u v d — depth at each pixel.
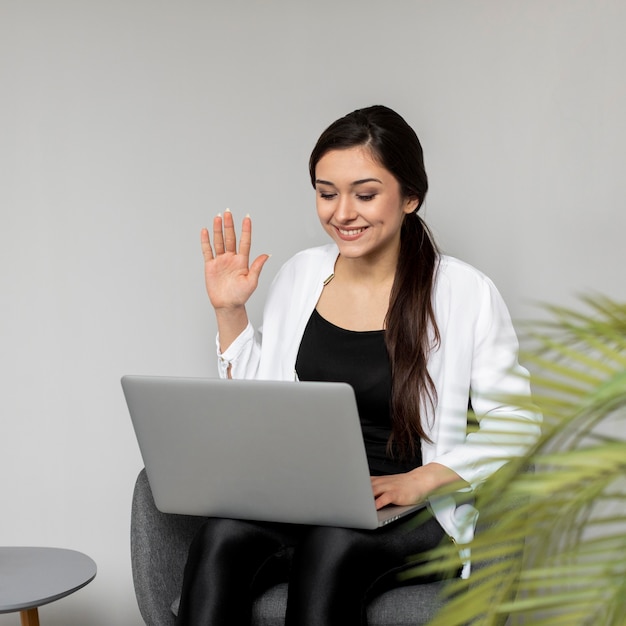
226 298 1.96
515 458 0.86
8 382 2.49
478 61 2.32
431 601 1.62
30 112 2.45
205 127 2.42
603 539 0.76
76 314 2.47
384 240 1.84
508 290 2.34
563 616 0.76
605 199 2.30
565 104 2.30
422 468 1.72
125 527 2.50
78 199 2.46
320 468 1.54
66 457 2.50
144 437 1.67
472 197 2.34
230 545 1.63
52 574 1.97
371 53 2.36
